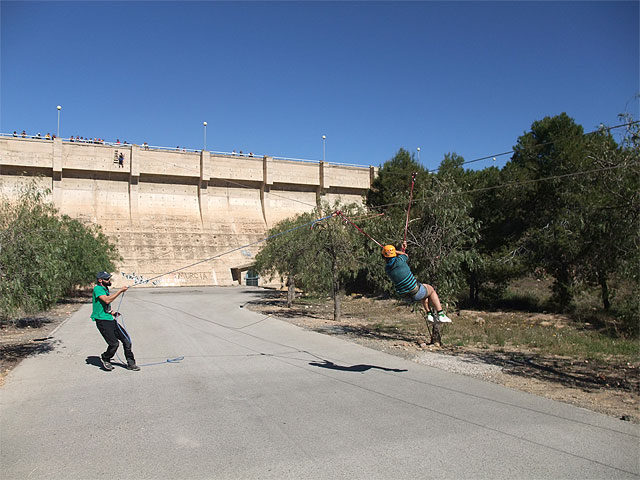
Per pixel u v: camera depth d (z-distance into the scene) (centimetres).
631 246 1445
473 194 2841
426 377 952
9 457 531
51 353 1184
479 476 486
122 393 808
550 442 584
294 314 2325
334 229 2047
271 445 569
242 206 6675
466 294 3247
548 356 1237
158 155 6222
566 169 2136
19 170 5575
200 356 1168
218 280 5766
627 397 816
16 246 1048
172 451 549
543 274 3053
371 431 621
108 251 3594
